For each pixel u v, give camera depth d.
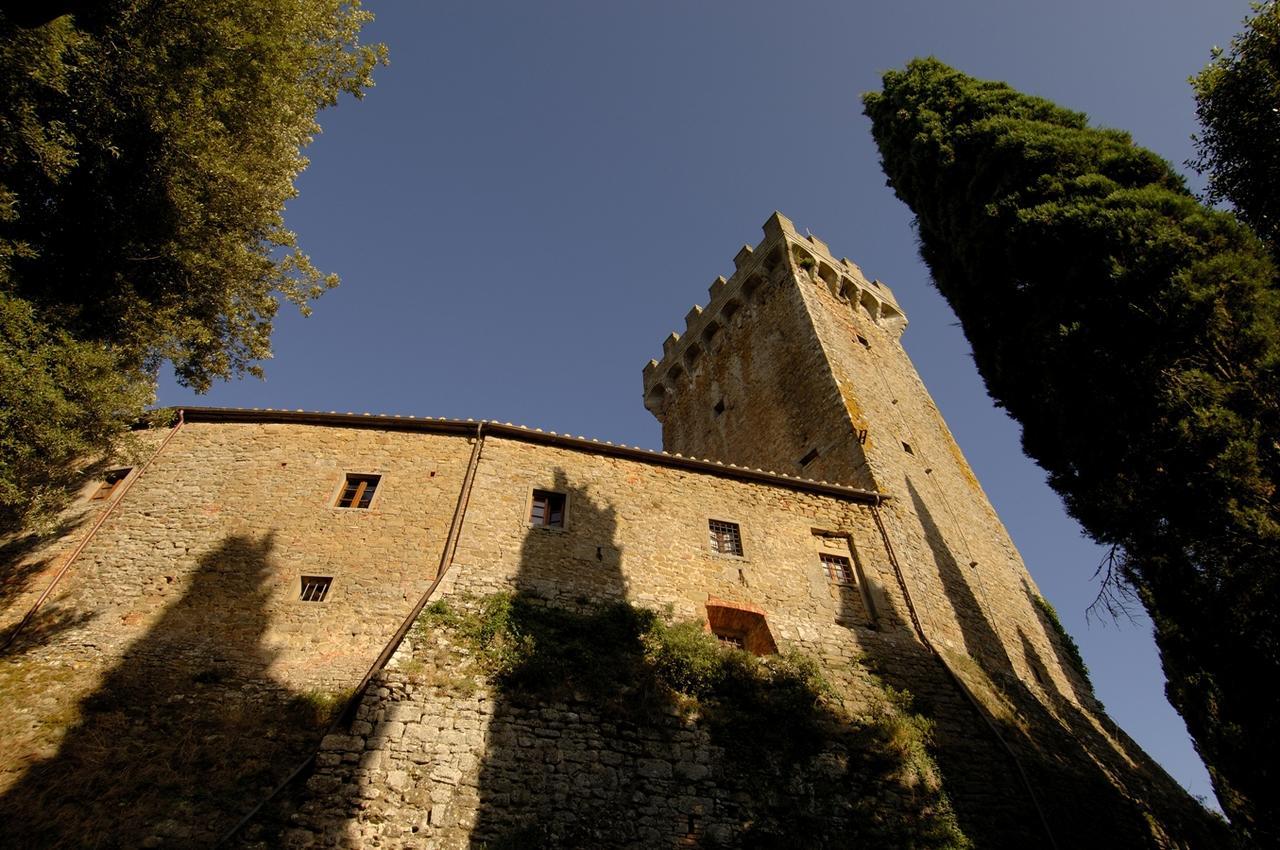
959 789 11.97
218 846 8.70
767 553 15.81
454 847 9.27
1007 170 14.16
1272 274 10.25
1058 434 11.71
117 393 11.64
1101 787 13.80
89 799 9.06
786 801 11.02
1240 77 11.23
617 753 10.97
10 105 10.27
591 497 15.38
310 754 10.09
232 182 13.91
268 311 16.70
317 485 14.55
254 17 13.97
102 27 11.78
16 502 10.61
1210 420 9.30
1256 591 8.66
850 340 26.78
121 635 11.80
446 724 10.58
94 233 13.05
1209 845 13.95
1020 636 18.66
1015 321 13.30
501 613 12.28
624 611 13.22
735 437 26.50
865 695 13.25
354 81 17.62
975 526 22.02
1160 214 11.32
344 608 12.52
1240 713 9.29
